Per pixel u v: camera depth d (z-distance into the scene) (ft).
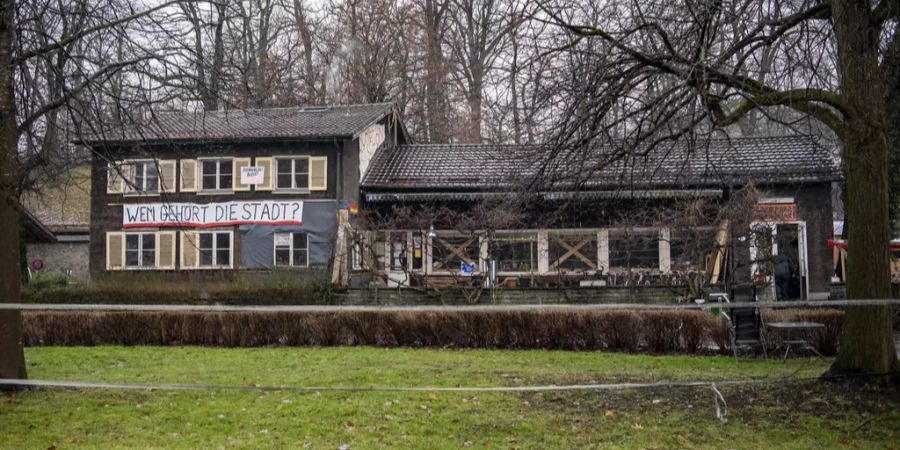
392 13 122.93
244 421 26.53
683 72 27.89
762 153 82.48
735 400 28.43
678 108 30.37
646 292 59.77
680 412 26.99
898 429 24.11
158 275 77.82
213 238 88.74
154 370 38.75
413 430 25.18
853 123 28.43
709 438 23.71
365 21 123.75
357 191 86.79
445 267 75.00
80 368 39.93
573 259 77.56
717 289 56.03
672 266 68.18
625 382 32.86
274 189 88.12
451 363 39.63
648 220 67.05
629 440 23.63
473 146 96.78
